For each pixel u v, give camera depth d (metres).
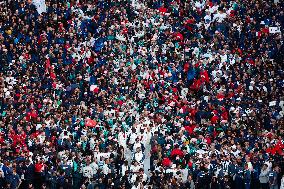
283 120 125.50
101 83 135.38
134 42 153.12
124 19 159.75
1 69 141.00
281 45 153.88
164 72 142.12
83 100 132.88
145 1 171.00
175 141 113.62
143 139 117.25
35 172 103.31
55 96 130.62
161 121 121.06
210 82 139.50
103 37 152.12
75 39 151.25
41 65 141.88
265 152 110.56
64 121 118.38
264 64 146.62
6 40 148.50
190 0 170.62
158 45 153.38
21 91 130.50
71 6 163.25
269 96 135.00
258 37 157.50
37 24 155.75
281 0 169.62
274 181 105.12
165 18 164.25
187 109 128.88
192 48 152.38
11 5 158.25
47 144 109.44
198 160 105.62
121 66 142.88
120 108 124.75
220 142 115.31
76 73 139.50
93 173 104.44
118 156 109.06
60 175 102.50
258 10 167.12
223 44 152.88
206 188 102.31
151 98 130.62
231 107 128.88
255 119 124.38
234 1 169.88
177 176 103.00
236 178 104.31
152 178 102.31
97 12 161.25
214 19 165.25
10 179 102.00
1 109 125.25
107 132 116.44
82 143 112.81
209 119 125.81
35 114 120.88
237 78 139.88
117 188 100.56
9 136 113.50
